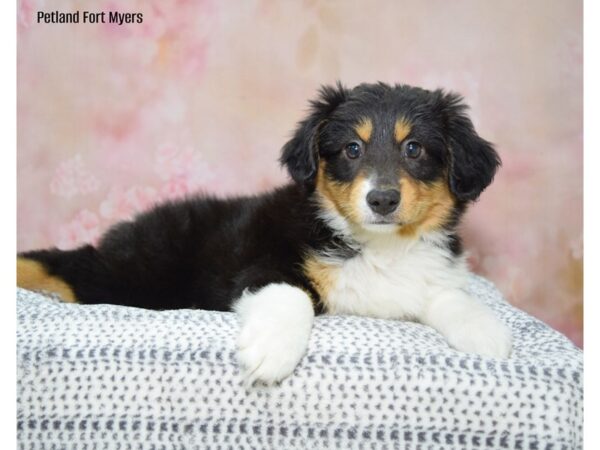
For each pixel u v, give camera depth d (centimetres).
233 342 31
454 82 60
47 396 31
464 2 59
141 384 31
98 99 61
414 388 30
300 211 41
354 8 59
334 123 40
